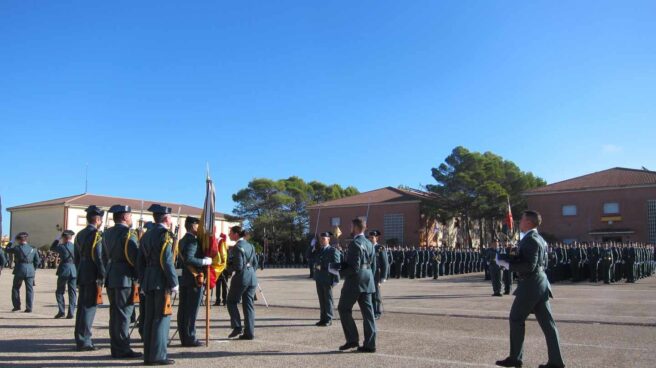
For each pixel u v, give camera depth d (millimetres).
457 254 37219
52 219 61188
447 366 7523
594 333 10414
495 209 52594
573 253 26859
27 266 14250
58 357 8250
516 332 7246
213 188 9812
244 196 66750
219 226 64125
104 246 8555
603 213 48219
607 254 25281
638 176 49125
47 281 29766
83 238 9109
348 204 61156
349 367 7484
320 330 11117
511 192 54875
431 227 59250
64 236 13016
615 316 12969
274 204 66062
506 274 20250
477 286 24891
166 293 7801
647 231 46031
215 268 9758
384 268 12953
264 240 62531
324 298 11844
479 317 13125
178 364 7719
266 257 62312
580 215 49219
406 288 23719
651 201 46281
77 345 8812
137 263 8125
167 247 7812
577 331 10664
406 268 33844
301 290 22953
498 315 13484
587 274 27297
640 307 14984
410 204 57438
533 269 7152
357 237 8984
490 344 9305
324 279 11844
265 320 12727
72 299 12891
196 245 9430
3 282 27422
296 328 11406
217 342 9602
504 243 29172
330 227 61969
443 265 35281
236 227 10680
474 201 52688
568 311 14055
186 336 9188
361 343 9492
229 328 11383
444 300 17797
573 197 49781
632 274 25844
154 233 7918
